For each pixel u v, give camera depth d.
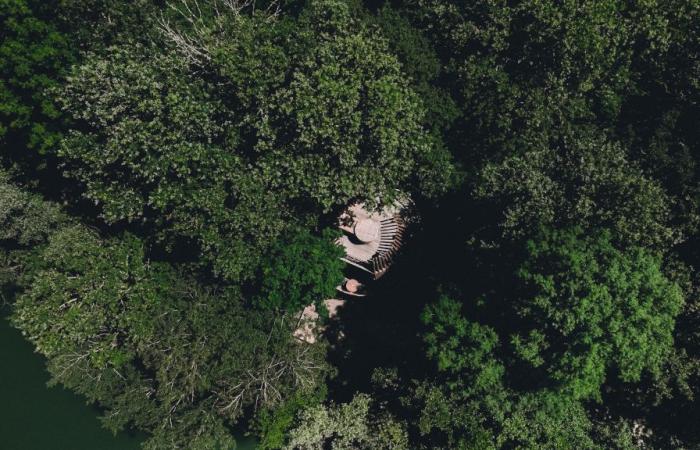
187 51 31.92
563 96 33.03
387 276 40.75
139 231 36.00
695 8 32.12
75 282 31.95
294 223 34.03
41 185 36.56
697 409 32.16
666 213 30.89
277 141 32.34
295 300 34.44
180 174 30.61
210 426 35.31
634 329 28.11
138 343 34.16
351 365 41.25
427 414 32.12
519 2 34.22
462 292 32.88
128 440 40.75
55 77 32.34
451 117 34.56
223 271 33.72
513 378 32.25
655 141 32.34
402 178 34.56
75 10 31.50
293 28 33.19
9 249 37.25
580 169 31.27
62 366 34.78
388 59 31.64
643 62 33.88
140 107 29.98
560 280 29.05
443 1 34.88
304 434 35.19
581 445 32.12
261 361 34.62
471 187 34.59
